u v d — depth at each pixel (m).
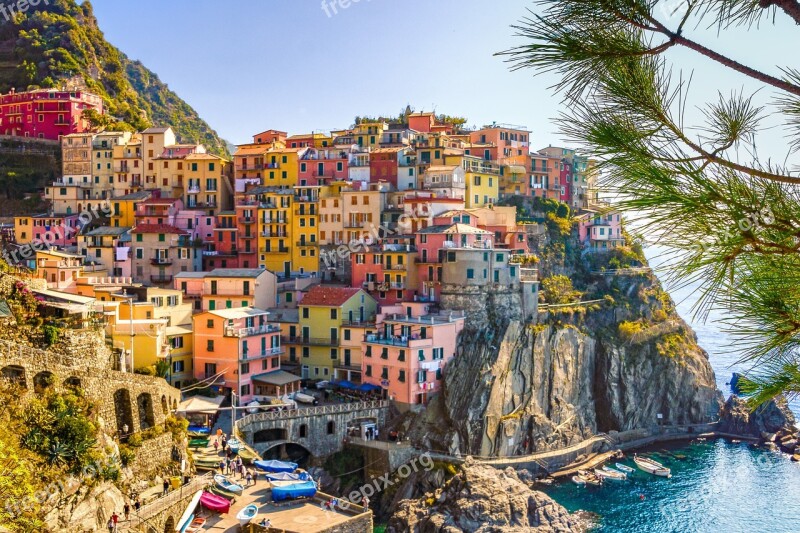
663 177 10.00
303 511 68.75
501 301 124.88
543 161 174.38
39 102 188.00
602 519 96.75
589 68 11.59
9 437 51.72
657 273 10.53
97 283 118.56
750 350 10.79
